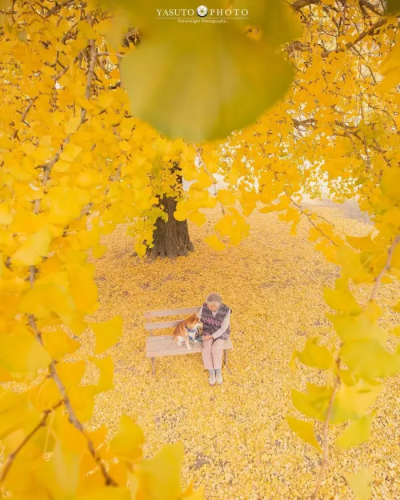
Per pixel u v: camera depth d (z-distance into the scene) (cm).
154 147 97
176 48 15
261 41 15
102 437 51
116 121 116
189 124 15
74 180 94
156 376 428
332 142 207
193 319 406
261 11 15
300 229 870
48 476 41
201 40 15
